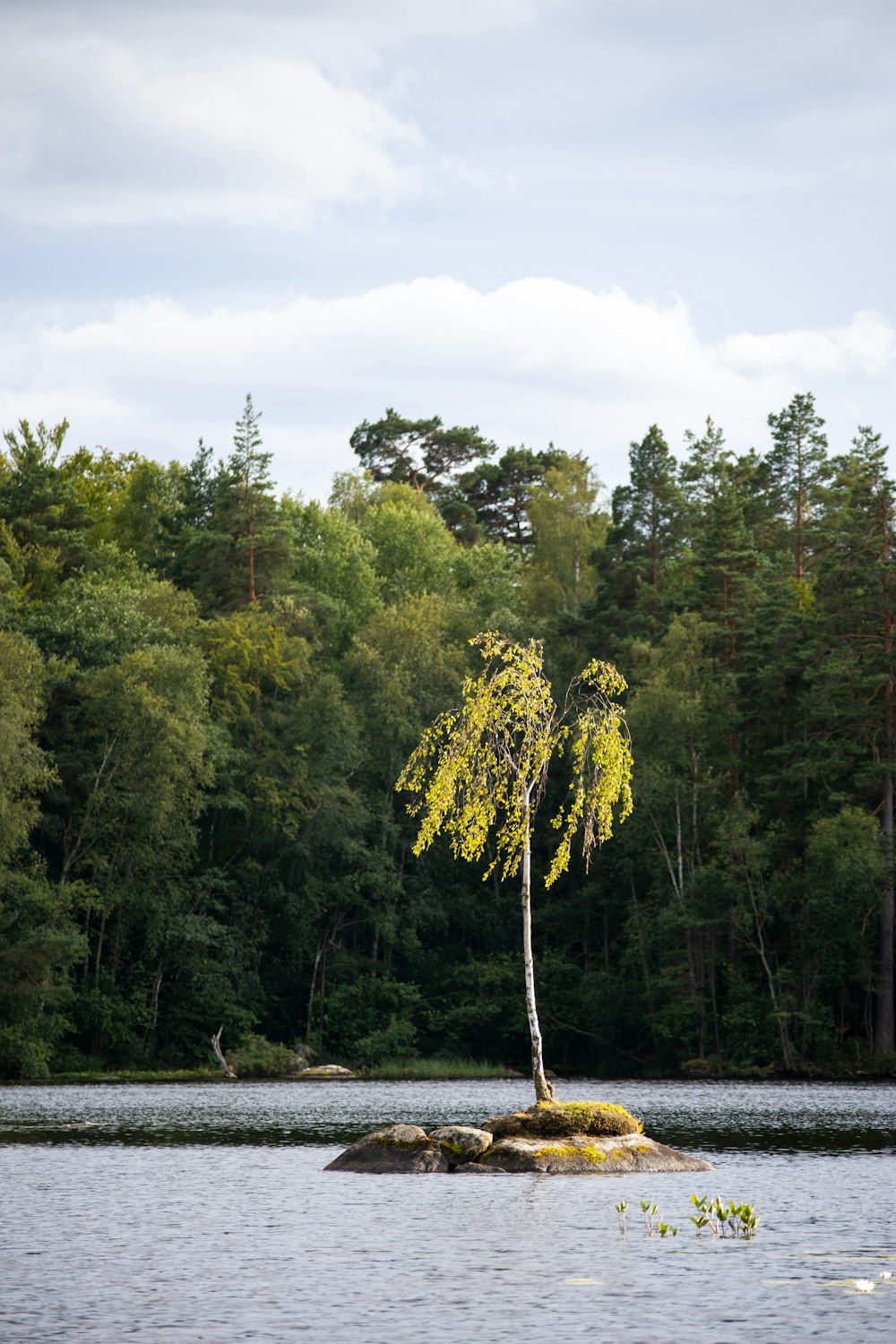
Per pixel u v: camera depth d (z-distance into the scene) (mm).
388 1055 80375
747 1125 39938
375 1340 13648
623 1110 30062
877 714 71938
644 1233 20359
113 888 73938
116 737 72688
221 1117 43531
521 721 33312
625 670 85562
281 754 81500
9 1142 34719
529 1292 16031
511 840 32781
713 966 75750
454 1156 28656
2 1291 16156
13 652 69062
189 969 77562
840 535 75062
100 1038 74312
